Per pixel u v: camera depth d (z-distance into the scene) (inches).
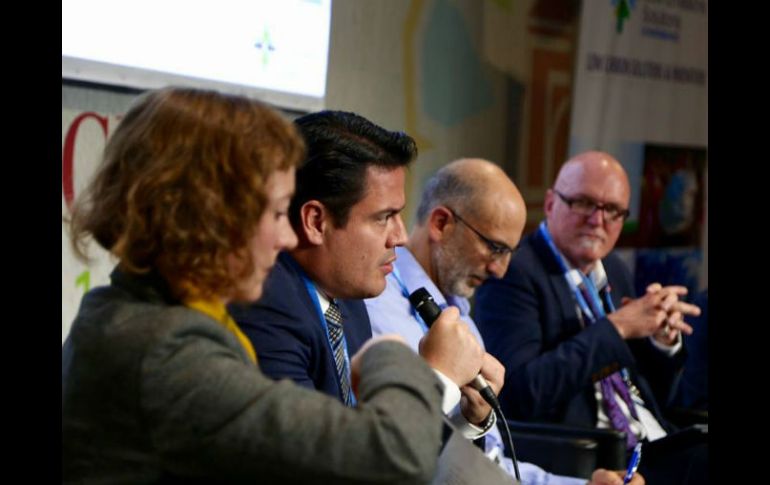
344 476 56.4
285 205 62.4
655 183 230.2
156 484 57.2
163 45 132.3
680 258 239.3
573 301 157.2
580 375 146.2
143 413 56.7
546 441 132.9
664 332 155.6
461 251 131.3
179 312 58.4
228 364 57.5
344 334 98.7
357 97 179.0
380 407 58.1
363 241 88.8
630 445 148.5
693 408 179.8
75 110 128.6
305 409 57.1
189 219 58.7
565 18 218.8
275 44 148.4
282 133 61.7
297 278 89.2
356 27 177.3
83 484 57.6
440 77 194.7
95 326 59.3
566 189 159.0
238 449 56.0
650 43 224.4
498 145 207.6
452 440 73.2
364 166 88.2
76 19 122.0
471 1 199.3
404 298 119.0
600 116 215.0
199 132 60.0
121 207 60.5
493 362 95.8
